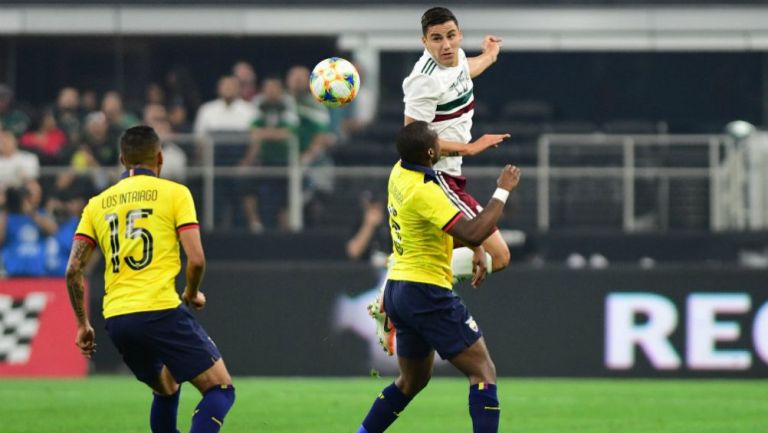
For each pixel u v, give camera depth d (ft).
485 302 185.26
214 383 93.61
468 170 210.79
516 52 262.47
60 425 130.41
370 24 252.42
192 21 254.68
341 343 186.29
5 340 190.08
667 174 212.64
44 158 207.82
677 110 264.93
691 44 253.03
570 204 211.20
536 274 185.16
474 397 95.30
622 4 253.03
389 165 220.23
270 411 142.41
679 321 183.83
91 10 255.29
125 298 92.99
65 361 189.16
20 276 195.83
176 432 99.96
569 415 139.74
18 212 196.65
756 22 252.21
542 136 216.13
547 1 253.24
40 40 261.44
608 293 184.55
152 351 93.35
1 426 129.39
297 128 219.61
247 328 186.60
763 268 183.62
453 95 105.19
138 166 96.17
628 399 156.04
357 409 144.56
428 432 124.77
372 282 186.70
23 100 262.26
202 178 206.69
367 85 250.16
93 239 95.76
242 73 240.32
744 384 176.24
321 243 204.74
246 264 189.47
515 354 184.55
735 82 264.11
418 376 100.17
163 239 93.76
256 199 207.21
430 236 95.76
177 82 257.14
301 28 253.44
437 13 104.37
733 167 213.46
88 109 239.71
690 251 208.33
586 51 262.26
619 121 257.96
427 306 95.76
